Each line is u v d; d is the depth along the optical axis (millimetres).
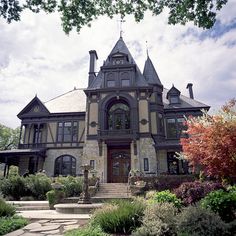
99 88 27062
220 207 7410
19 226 8094
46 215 11016
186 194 10461
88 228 7176
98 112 26297
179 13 7941
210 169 10391
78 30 8844
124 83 27328
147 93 26625
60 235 6785
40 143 29531
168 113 29938
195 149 11250
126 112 26812
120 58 28703
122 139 24781
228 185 10531
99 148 24953
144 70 32031
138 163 24141
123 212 7062
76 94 34562
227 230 5992
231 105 10977
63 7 8258
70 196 18672
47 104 32594
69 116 30406
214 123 10578
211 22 7734
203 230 5887
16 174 23156
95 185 20109
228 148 9828
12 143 51250
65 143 29375
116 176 25016
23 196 20031
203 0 7422
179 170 26859
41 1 7961
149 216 6801
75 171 28219
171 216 6758
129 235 6559
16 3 7699
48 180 20859
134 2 8406
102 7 8492
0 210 9352
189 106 29875
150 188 18922
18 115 30953
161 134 27844
